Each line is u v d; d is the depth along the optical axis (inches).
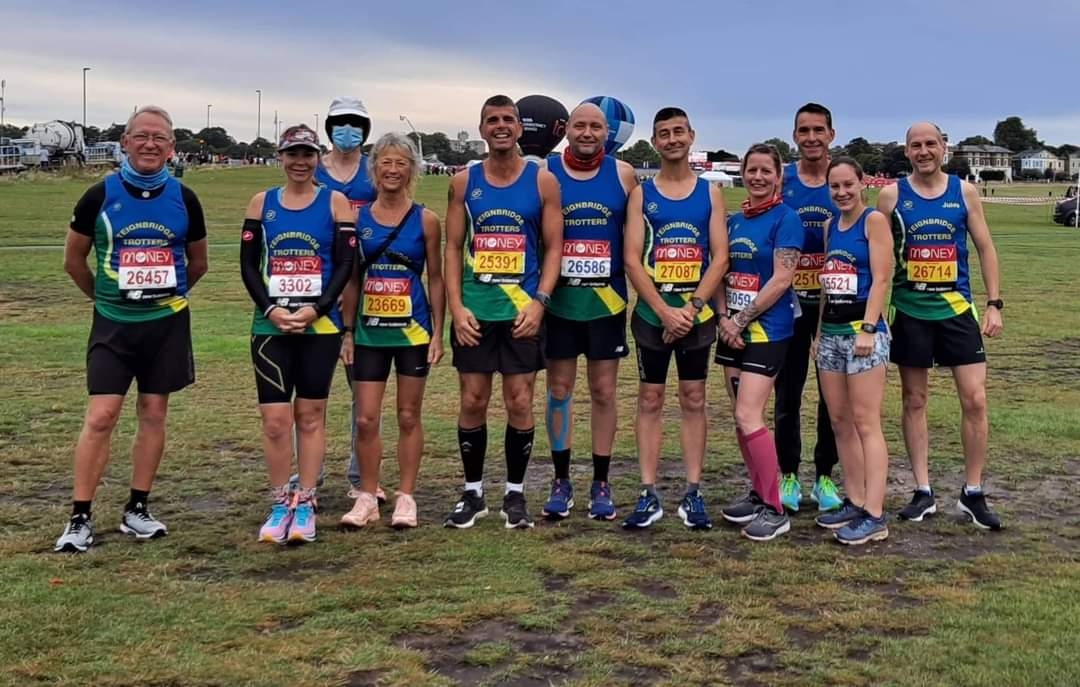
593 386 214.2
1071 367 418.3
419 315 206.1
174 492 229.8
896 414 323.6
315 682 134.0
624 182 210.4
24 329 473.4
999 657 143.0
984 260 214.7
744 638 150.1
